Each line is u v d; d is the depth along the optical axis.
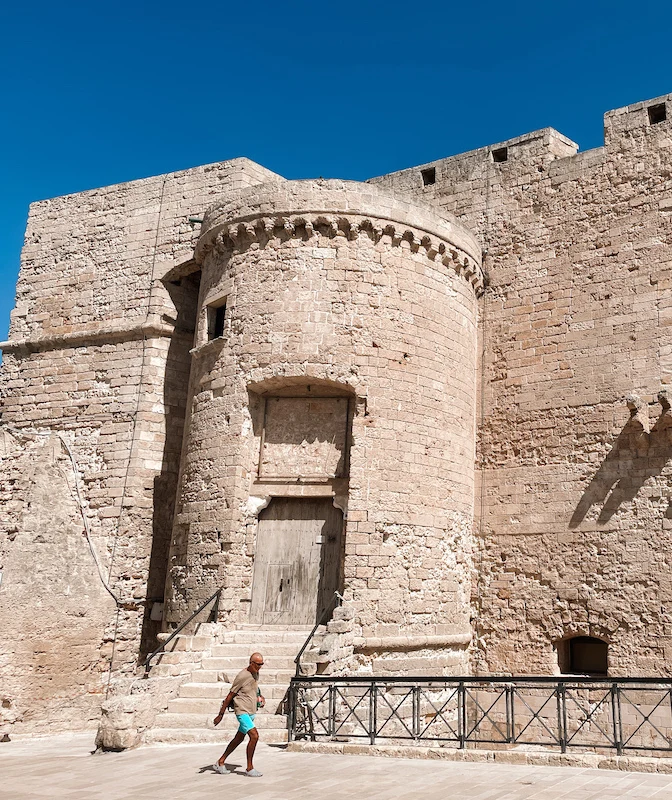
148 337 27.36
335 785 11.33
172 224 28.28
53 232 30.64
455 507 22.70
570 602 21.86
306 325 22.05
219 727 16.72
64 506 24.84
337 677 15.20
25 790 11.76
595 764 12.19
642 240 22.89
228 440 22.03
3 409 29.28
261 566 21.95
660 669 20.14
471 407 24.12
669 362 21.64
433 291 23.25
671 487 20.89
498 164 26.36
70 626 22.45
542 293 24.39
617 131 24.16
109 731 15.40
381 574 20.64
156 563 25.69
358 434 21.36
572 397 23.09
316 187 22.83
